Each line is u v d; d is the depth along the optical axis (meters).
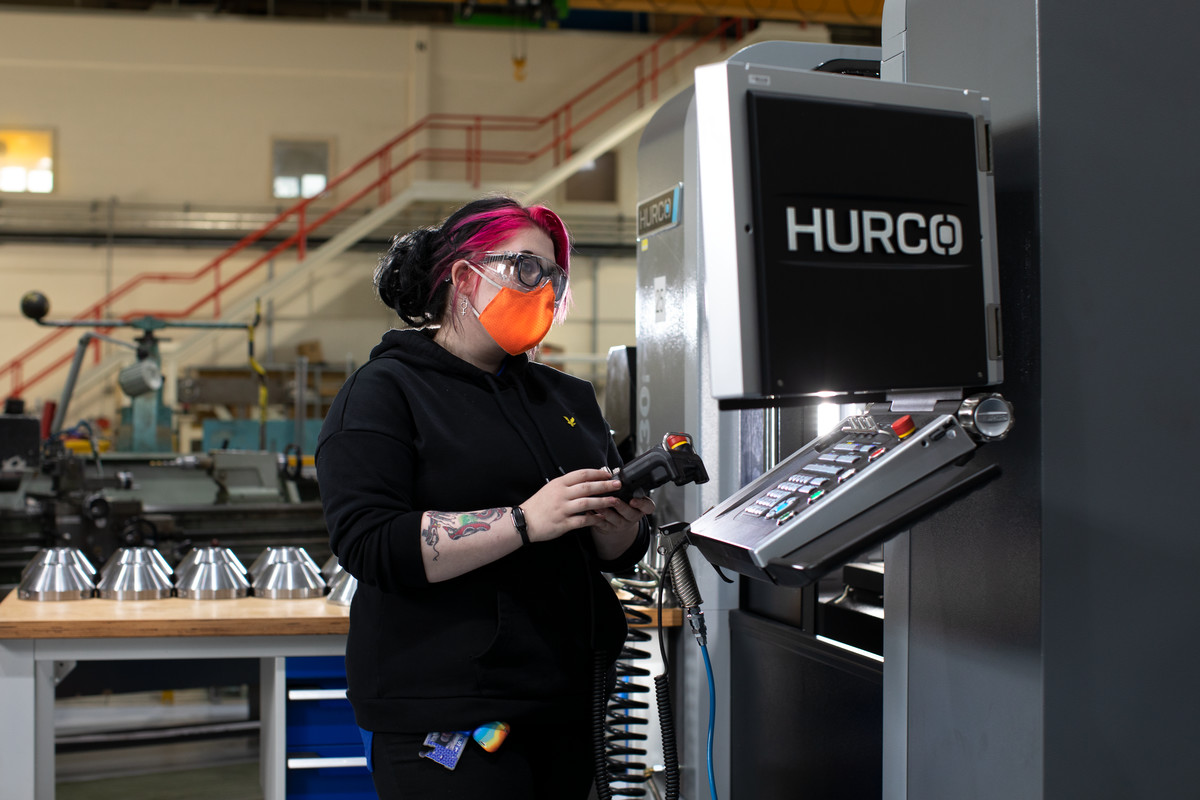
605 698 1.26
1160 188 1.09
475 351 1.23
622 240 10.91
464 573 1.12
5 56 9.90
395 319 10.61
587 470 1.11
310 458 4.78
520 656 1.15
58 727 3.70
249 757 3.41
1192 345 1.10
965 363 1.02
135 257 10.17
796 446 1.92
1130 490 1.07
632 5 9.57
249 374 9.45
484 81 10.65
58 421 4.38
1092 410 1.05
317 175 10.40
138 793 3.05
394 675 1.14
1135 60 1.08
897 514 0.94
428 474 1.16
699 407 1.93
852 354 0.96
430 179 10.56
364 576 1.09
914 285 1.00
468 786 1.12
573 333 10.83
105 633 1.74
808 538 0.95
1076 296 1.05
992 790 1.10
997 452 1.09
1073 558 1.04
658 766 2.06
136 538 3.37
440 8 10.83
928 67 1.22
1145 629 1.07
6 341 9.91
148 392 4.75
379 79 10.49
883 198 0.99
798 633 1.75
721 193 0.93
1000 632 1.09
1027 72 1.06
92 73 10.05
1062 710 1.03
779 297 0.93
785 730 1.79
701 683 1.98
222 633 1.78
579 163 9.68
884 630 1.31
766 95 0.94
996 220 1.10
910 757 1.24
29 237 9.90
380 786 1.16
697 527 1.12
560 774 1.21
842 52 1.95
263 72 10.31
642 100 10.88
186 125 10.20
